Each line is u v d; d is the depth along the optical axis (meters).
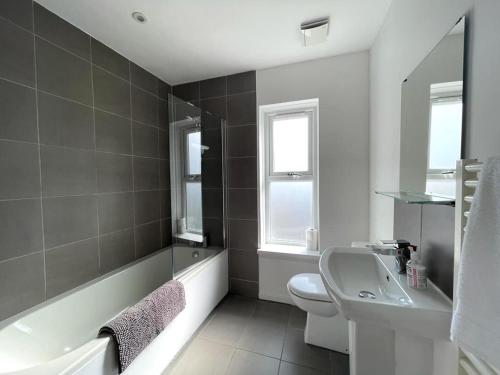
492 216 0.49
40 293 1.35
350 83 1.89
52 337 1.34
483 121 0.63
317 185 2.17
